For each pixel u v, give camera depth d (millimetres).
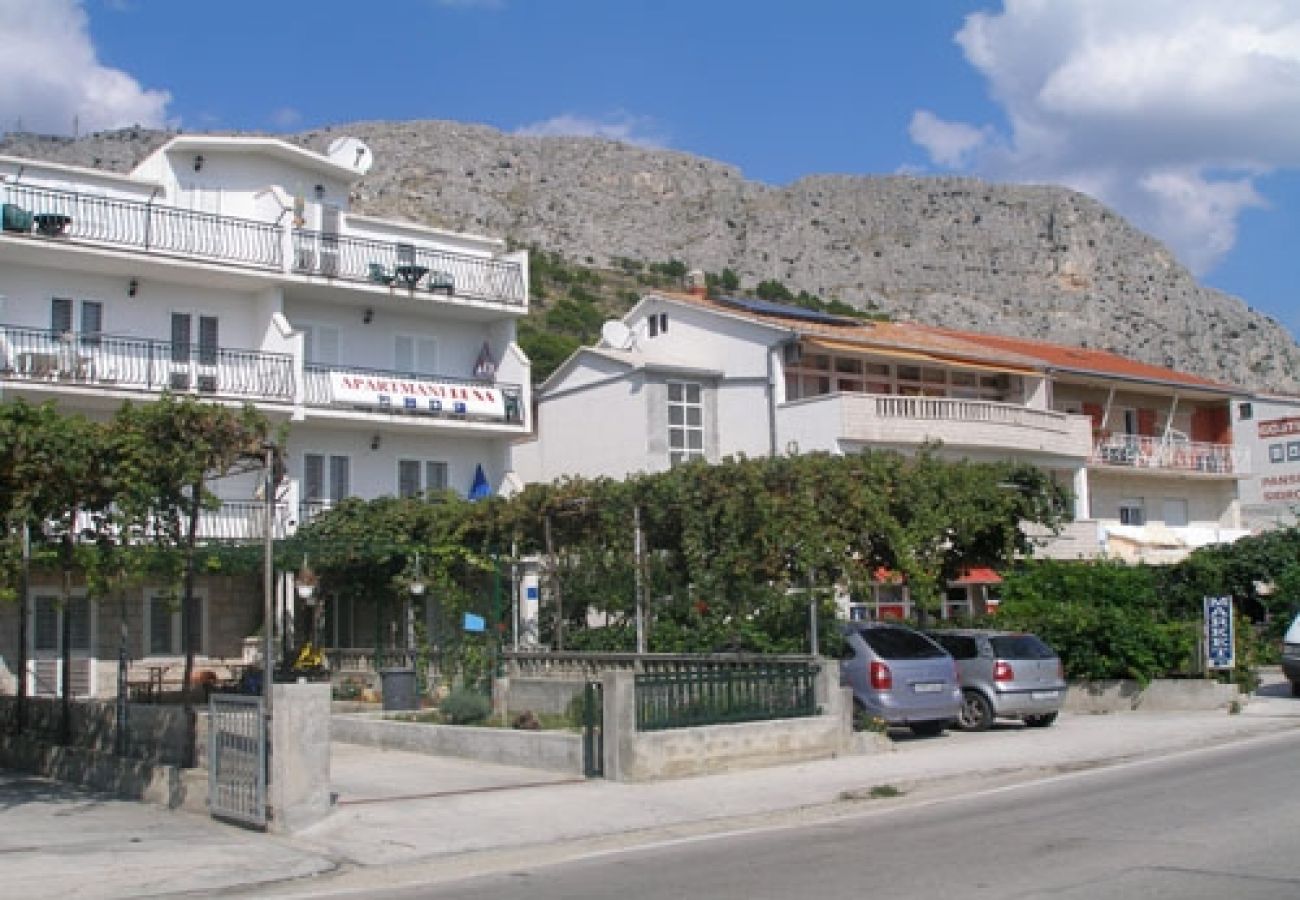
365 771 17766
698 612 24328
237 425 16516
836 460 22922
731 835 13141
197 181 34844
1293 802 13492
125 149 112688
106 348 31344
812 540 22047
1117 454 46844
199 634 30828
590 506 25797
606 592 25812
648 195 176375
